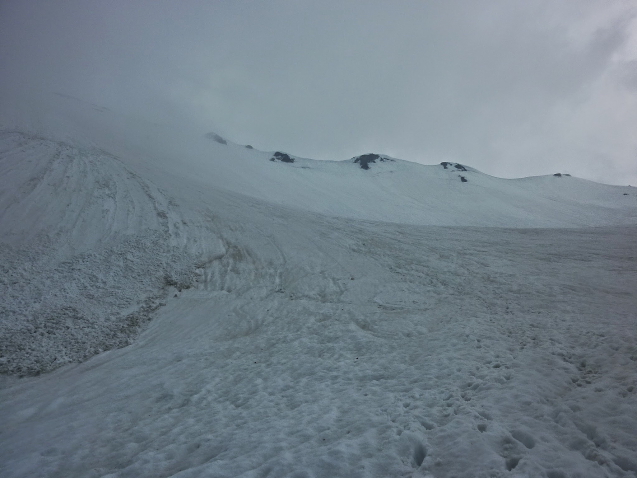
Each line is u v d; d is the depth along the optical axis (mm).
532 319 11414
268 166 66688
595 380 6332
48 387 9875
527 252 21219
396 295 16344
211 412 7512
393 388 7438
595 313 11617
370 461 4691
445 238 24750
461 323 11758
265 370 9773
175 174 34344
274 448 5426
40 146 27500
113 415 7883
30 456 6391
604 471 3928
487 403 5812
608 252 20203
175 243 20125
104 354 11992
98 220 20109
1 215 18047
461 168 86062
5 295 13688
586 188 79500
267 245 22047
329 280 18297
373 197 58906
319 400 7367
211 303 15906
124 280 16297
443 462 4457
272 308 15383
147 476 5324
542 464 4133
